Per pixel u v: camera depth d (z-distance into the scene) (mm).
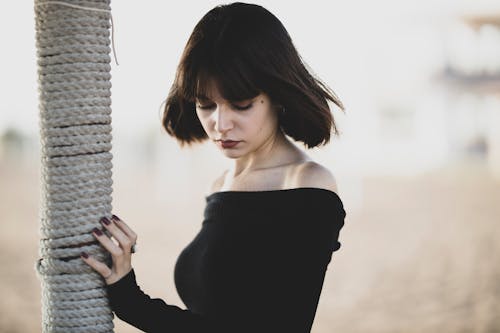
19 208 11711
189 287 1796
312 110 1613
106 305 1581
